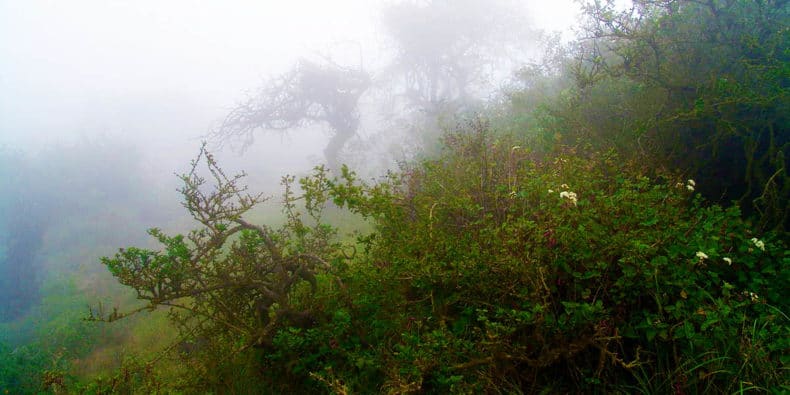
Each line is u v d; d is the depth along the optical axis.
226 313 3.77
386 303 3.40
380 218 4.00
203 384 3.52
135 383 3.55
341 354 3.34
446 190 4.05
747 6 4.54
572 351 2.47
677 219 2.94
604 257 2.67
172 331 6.04
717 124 3.98
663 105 4.54
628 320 2.70
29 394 4.98
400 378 2.63
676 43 4.61
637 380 2.56
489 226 3.12
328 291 3.70
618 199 2.92
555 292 2.78
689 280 2.44
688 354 2.41
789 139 4.05
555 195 3.09
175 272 3.35
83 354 6.07
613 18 4.79
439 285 3.22
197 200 3.55
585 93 5.66
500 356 2.53
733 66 4.28
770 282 2.67
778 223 3.38
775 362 2.29
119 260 3.22
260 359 3.76
